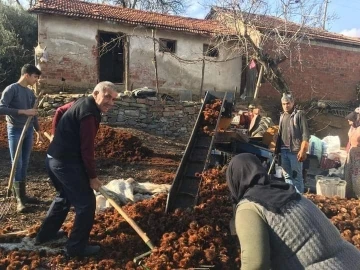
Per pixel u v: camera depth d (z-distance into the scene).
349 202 6.09
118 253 4.26
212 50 19.42
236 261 4.17
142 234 4.15
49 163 4.16
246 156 2.80
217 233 4.50
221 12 18.17
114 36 18.98
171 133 14.34
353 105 21.50
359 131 7.13
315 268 2.48
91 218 4.16
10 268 3.92
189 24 20.31
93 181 4.12
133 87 18.83
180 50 19.55
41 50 16.94
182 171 5.60
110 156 9.60
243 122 12.27
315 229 2.54
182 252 4.12
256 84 19.36
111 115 13.64
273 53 18.36
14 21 22.30
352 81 21.83
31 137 5.93
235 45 18.95
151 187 6.31
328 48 21.20
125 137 10.20
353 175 7.10
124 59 18.70
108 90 4.10
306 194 6.46
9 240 4.61
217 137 7.59
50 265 4.05
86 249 4.24
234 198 2.82
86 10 18.20
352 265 2.55
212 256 4.07
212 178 5.57
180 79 19.64
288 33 18.55
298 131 6.75
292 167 6.84
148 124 14.09
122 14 19.33
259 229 2.51
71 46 17.48
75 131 4.07
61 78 17.39
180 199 5.26
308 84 21.09
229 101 7.29
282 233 2.52
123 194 5.78
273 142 8.96
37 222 5.40
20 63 20.78
